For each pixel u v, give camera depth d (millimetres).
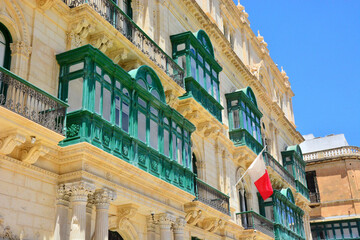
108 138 13859
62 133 12516
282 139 39500
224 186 24156
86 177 12914
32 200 12242
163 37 21672
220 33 27266
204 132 22922
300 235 33281
